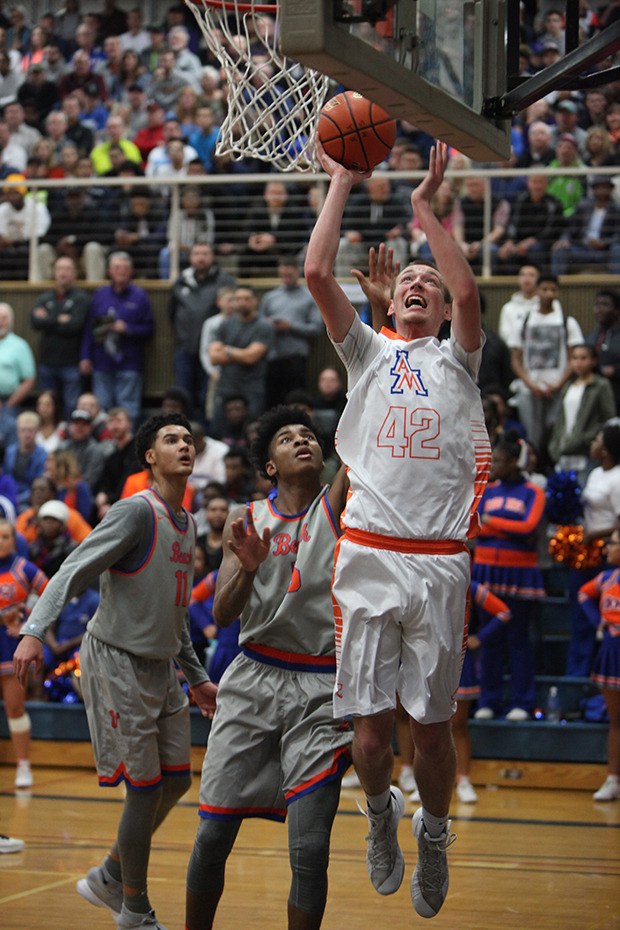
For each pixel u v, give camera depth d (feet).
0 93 54.29
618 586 26.63
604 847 21.38
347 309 12.86
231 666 14.15
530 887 18.22
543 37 43.06
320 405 36.27
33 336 43.65
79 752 30.78
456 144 13.26
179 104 46.93
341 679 12.53
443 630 12.39
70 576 14.33
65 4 57.21
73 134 48.85
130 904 14.87
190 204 42.55
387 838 13.23
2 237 44.93
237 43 16.38
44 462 37.32
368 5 10.94
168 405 33.14
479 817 24.40
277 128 16.06
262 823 24.04
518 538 28.50
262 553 13.35
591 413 33.60
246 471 32.89
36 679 31.83
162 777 15.20
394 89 11.37
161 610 14.85
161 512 15.03
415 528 12.36
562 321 35.35
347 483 14.11
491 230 40.57
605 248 39.34
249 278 43.01
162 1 56.39
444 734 12.71
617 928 15.87
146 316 40.81
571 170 38.45
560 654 32.01
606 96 41.39
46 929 15.66
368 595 12.43
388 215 40.16
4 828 22.57
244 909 16.74
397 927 15.93
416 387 12.61
